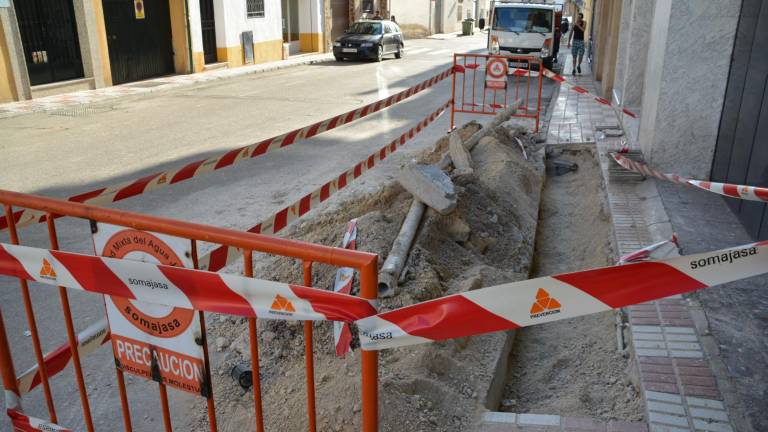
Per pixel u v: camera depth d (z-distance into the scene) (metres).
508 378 4.18
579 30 19.59
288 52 25.05
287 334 4.03
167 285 2.24
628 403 3.60
